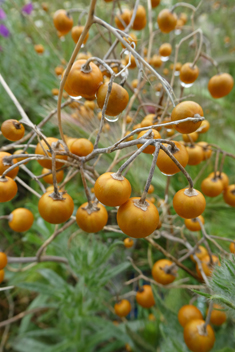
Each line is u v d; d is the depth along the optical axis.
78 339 0.23
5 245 0.35
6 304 0.34
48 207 0.13
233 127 0.39
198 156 0.19
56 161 0.15
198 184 0.28
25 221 0.17
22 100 0.41
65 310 0.22
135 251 0.31
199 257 0.21
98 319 0.24
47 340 0.29
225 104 0.40
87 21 0.11
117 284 0.33
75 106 0.22
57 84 0.40
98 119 0.22
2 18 0.51
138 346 0.23
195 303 0.24
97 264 0.22
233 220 0.29
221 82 0.20
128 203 0.12
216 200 0.30
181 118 0.13
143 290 0.22
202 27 0.55
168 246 0.29
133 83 0.28
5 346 0.30
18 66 0.46
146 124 0.18
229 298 0.14
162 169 0.14
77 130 0.22
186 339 0.17
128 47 0.11
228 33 0.59
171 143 0.12
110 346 0.27
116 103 0.13
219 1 0.64
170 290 0.23
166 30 0.22
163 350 0.20
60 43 0.50
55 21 0.21
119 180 0.12
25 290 0.33
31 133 0.20
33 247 0.35
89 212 0.14
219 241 0.26
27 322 0.28
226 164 0.34
